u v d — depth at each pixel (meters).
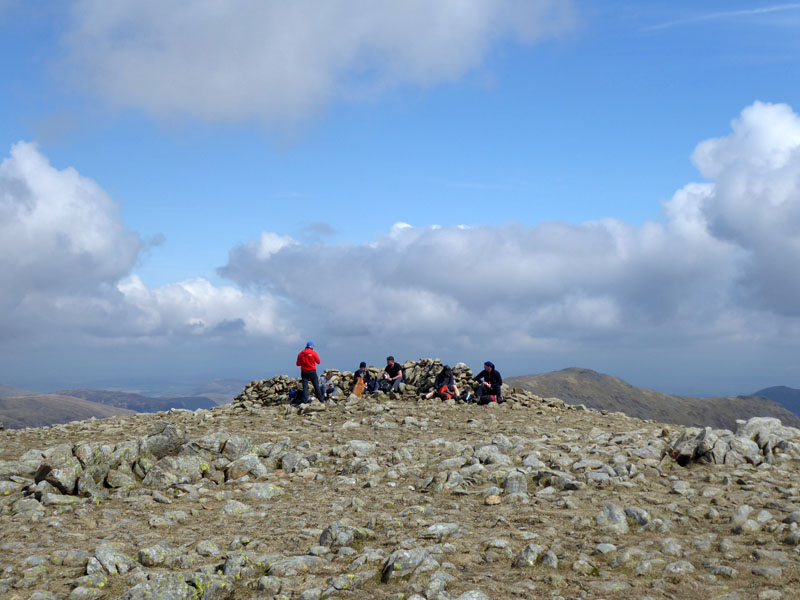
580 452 13.18
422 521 8.64
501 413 22.89
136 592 5.99
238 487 11.88
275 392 30.59
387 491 10.97
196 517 9.72
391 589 6.24
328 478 12.55
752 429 12.77
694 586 5.91
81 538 8.38
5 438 19.20
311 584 6.49
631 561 6.71
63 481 10.99
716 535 7.55
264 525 9.05
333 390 28.94
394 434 18.05
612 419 22.00
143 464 12.45
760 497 9.06
